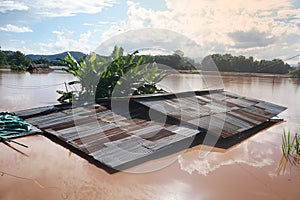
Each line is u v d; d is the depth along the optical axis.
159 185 2.46
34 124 4.02
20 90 8.38
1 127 3.72
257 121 4.33
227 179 2.60
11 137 3.51
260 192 2.37
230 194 2.33
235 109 4.77
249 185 2.49
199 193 2.34
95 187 2.40
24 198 2.20
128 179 2.55
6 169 2.71
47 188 2.36
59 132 3.60
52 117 4.30
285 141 3.51
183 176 2.64
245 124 4.07
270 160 3.11
